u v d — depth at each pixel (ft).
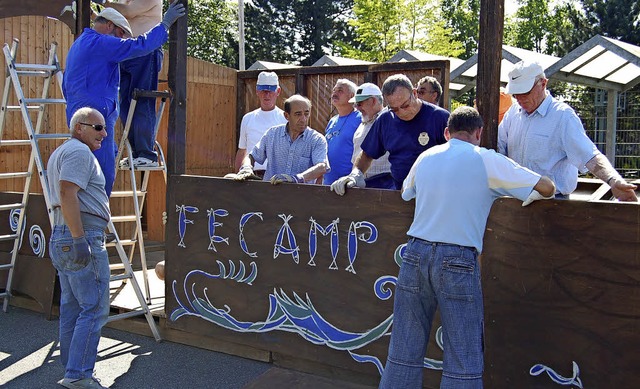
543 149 12.89
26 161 24.07
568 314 11.18
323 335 14.08
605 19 93.81
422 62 24.70
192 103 30.58
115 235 16.65
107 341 16.88
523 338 11.62
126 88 18.94
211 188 15.75
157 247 27.89
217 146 32.22
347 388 13.58
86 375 13.37
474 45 145.38
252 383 13.99
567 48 97.04
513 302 11.69
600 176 11.74
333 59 42.88
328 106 28.76
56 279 18.90
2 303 20.24
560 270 11.21
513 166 10.18
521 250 11.56
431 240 10.25
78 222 13.00
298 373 14.49
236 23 116.88
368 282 13.39
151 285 20.36
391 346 10.74
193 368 15.01
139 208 20.20
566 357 11.23
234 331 15.49
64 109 25.34
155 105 19.48
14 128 23.56
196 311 16.12
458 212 10.13
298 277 14.38
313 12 129.39
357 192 13.43
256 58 131.34
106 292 13.83
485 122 12.26
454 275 9.98
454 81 45.73
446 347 10.15
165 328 17.02
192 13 103.65
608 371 10.85
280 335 14.76
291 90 30.14
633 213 10.50
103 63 15.94
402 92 13.21
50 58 19.06
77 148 13.20
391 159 14.15
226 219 15.52
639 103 53.78
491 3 12.09
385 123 14.06
